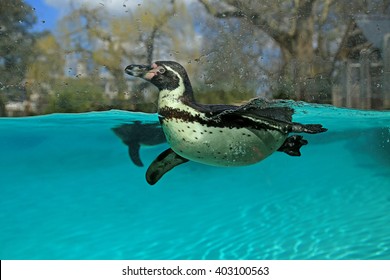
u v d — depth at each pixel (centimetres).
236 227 163
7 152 208
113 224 168
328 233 152
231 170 207
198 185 204
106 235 156
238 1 202
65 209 185
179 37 196
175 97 107
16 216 174
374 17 200
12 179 207
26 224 165
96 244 147
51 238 153
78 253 140
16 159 211
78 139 209
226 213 180
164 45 195
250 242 148
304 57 200
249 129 108
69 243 148
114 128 193
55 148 210
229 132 107
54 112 184
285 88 183
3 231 157
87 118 182
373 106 191
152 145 201
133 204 193
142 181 213
